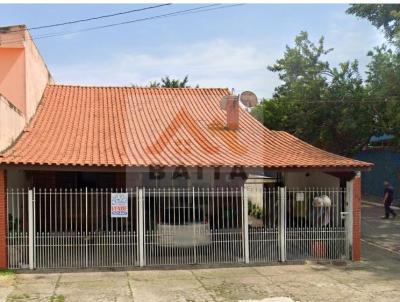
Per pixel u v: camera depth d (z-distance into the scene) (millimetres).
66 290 9297
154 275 10547
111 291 9258
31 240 10875
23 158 11055
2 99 11656
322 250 12148
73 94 18484
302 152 13719
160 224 11500
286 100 25047
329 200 12148
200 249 11633
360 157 30938
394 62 17484
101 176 15023
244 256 11703
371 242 14906
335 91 22156
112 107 17406
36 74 16625
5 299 8672
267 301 8711
